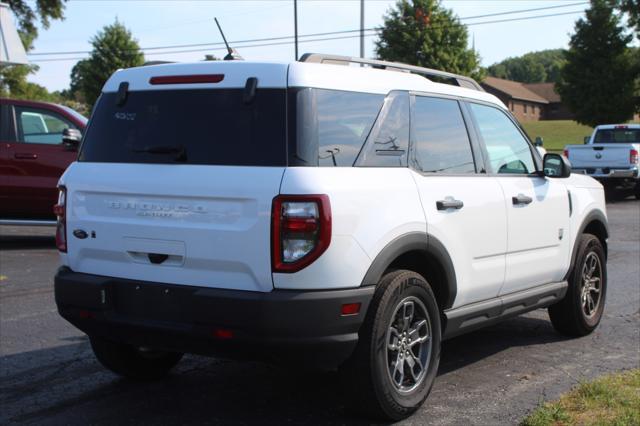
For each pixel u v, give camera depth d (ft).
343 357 13.19
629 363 18.60
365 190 13.48
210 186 13.14
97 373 17.76
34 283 28.19
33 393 16.30
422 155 15.53
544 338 21.27
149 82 14.56
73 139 34.68
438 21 167.32
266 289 12.73
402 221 14.15
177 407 15.43
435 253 15.05
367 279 13.33
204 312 12.94
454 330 16.17
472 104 17.75
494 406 15.35
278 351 12.68
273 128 13.12
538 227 18.80
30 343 20.24
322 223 12.59
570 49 167.53
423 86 16.15
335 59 15.20
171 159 13.85
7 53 39.17
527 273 18.51
